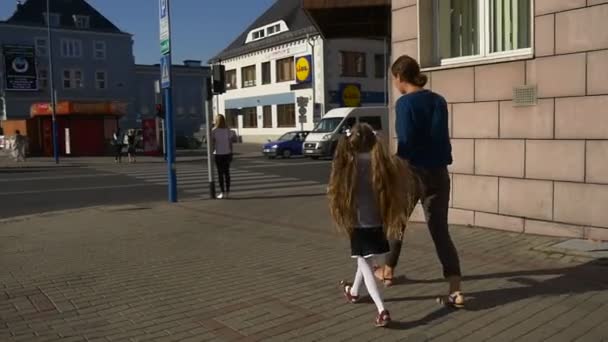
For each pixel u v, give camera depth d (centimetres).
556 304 448
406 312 447
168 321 450
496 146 727
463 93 761
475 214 758
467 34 798
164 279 576
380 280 527
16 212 1233
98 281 575
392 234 426
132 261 663
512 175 711
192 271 606
